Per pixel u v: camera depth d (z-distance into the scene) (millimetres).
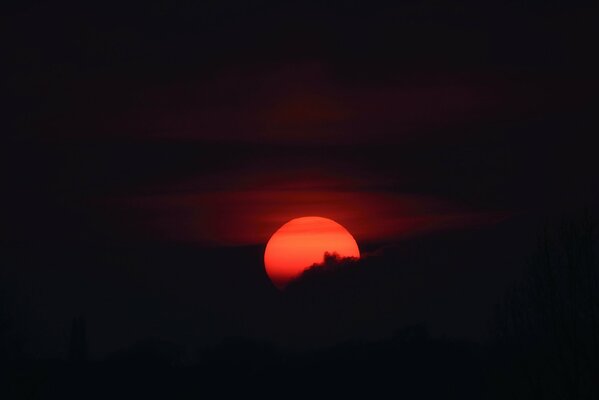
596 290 126312
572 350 124312
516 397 131375
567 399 123125
